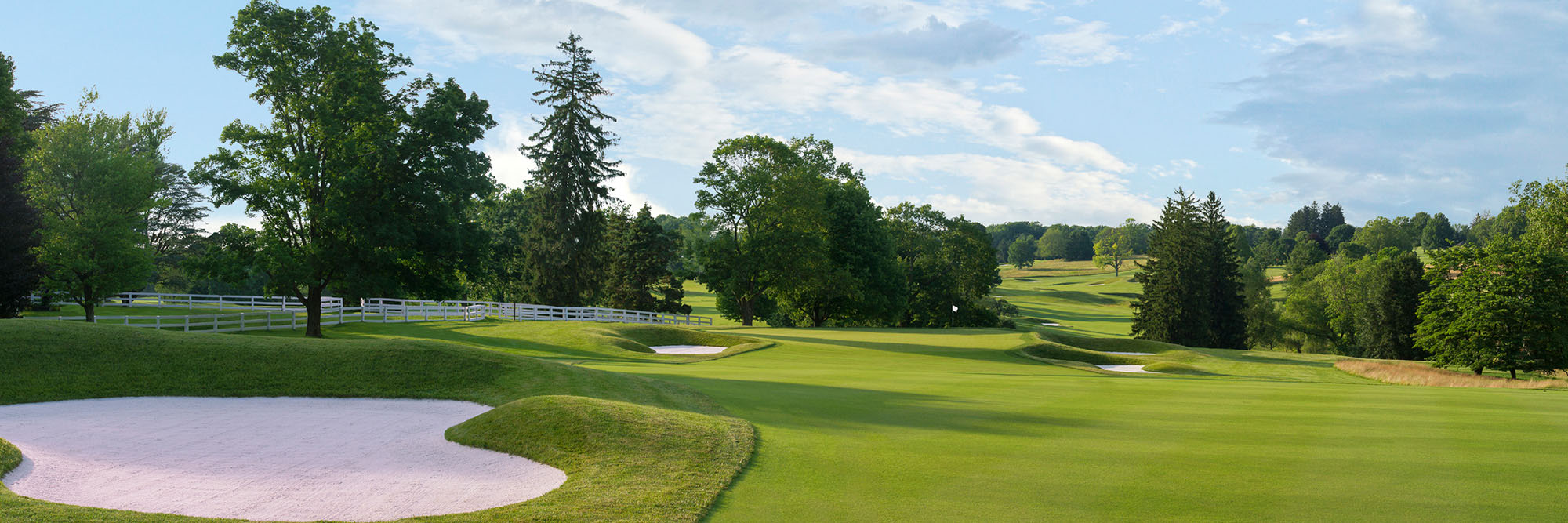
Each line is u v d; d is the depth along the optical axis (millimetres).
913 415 14547
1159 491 8891
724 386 19000
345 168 31422
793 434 12414
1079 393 18609
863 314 62656
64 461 10805
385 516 8328
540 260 50719
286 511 8508
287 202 31000
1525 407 15750
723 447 10828
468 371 18312
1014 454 10906
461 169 34062
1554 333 37781
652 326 40406
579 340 35031
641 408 12938
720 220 56062
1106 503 8422
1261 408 15734
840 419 13938
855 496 8773
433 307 46656
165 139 52562
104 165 35750
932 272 74625
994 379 23031
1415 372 32594
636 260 66750
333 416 14695
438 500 8922
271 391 17047
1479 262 41719
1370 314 63281
